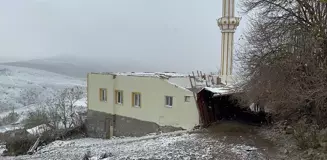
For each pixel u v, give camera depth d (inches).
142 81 900.6
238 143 550.0
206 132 693.9
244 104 746.8
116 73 1037.8
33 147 941.8
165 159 452.1
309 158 407.2
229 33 1096.2
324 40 517.0
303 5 569.0
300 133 482.3
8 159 670.5
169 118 828.0
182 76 898.1
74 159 530.0
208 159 445.7
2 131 1342.3
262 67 603.2
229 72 1092.5
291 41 579.2
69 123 1160.8
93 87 1056.8
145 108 892.6
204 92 787.4
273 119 701.9
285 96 558.9
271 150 489.7
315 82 495.5
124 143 706.2
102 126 1023.0
